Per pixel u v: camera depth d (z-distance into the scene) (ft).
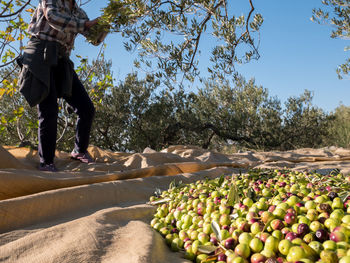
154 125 38.83
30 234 4.74
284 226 4.47
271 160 18.52
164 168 11.41
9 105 27.07
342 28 22.11
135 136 39.34
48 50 10.07
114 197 7.36
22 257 3.83
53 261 3.67
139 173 10.34
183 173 11.56
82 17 11.57
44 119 10.43
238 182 8.14
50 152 10.61
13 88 15.57
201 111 41.93
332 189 6.38
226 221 4.97
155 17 10.71
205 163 13.70
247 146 44.70
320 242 3.92
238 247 3.88
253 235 4.42
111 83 19.97
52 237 4.28
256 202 5.89
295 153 23.06
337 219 4.41
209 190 7.70
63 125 31.24
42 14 10.30
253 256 3.73
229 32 11.58
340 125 44.32
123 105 38.09
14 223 5.10
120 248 4.11
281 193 6.30
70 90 11.22
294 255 3.53
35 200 5.68
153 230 5.14
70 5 11.03
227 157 20.10
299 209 5.20
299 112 44.55
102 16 8.66
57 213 5.83
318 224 4.26
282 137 43.88
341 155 21.86
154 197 7.77
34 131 25.35
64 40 10.59
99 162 14.98
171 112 41.37
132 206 6.73
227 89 41.19
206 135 43.32
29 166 11.07
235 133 41.63
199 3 10.49
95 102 19.92
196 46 11.69
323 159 19.86
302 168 15.14
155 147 40.04
